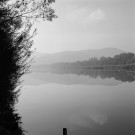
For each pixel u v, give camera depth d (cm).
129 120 3056
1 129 1138
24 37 1336
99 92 6531
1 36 1179
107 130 2572
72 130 2556
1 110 1505
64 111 3616
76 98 5247
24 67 1480
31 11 1184
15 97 1641
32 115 3158
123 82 10075
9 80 1375
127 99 5072
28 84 9475
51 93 6231
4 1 1169
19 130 1508
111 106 4178
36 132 2264
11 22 1204
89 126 2730
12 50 1255
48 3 1176
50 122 2806
